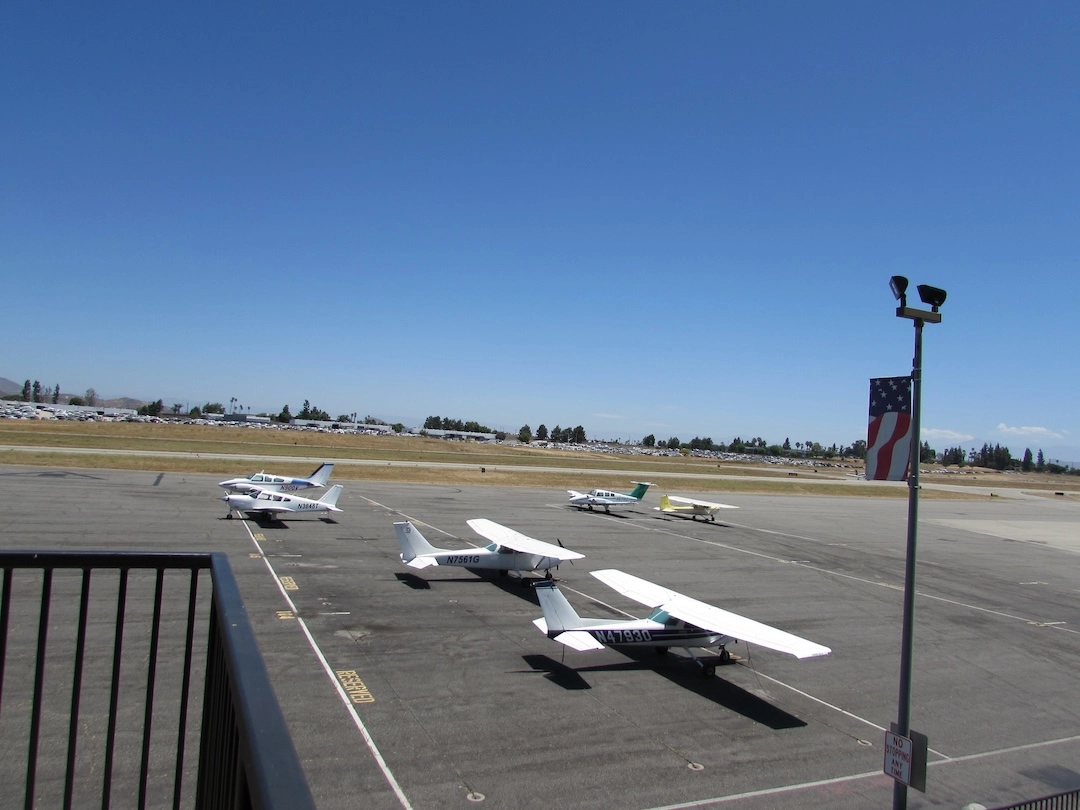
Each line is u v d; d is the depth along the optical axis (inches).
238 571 1258.6
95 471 2605.8
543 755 657.0
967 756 756.6
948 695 935.0
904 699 571.8
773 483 4699.8
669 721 761.6
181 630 885.8
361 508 2198.6
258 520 1807.3
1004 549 2405.3
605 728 729.0
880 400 612.4
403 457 4847.4
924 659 1078.4
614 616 1182.3
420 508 2303.2
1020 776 719.7
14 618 894.4
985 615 1402.6
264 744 90.8
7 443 3403.1
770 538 2236.7
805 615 1288.1
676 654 991.6
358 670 828.0
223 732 147.1
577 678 863.7
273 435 6476.4
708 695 847.1
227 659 124.5
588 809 573.0
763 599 1385.3
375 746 646.5
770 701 847.1
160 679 724.0
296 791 77.4
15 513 1625.2
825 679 947.3
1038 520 3503.9
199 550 1414.9
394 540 1664.6
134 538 1462.8
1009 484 7027.6
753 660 996.6
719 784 634.8
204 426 7076.8
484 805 564.7
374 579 1283.2
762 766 677.3
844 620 1272.1
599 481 3907.5
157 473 2691.9
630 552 1795.0
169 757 567.8
